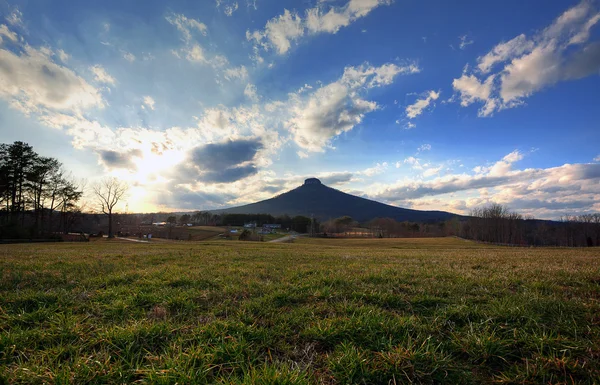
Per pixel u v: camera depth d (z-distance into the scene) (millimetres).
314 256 12539
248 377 2447
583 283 5684
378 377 2547
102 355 2826
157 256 11391
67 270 7324
